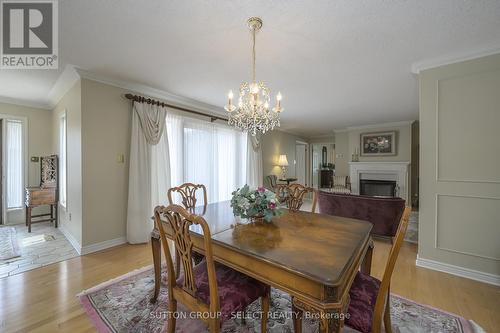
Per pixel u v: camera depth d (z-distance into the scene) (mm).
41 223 4043
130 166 3092
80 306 1776
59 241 3168
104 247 2924
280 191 2510
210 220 1843
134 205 3086
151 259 2623
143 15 1686
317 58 2369
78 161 2809
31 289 2000
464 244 2283
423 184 2488
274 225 1695
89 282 2119
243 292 1284
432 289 2057
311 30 1864
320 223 1755
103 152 2912
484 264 2191
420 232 2521
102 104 2900
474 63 2205
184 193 2545
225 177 4734
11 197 4000
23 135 4039
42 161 3855
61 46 2135
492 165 2145
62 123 3625
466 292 2006
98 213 2875
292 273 1010
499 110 2105
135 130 3111
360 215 3324
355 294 1239
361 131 6484
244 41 2045
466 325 1588
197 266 1544
